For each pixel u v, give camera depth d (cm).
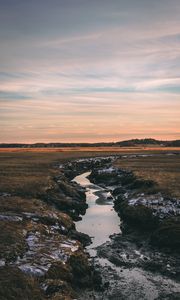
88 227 4066
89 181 8138
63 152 19425
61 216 3944
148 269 2858
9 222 3300
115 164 9869
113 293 2452
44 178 6169
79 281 2538
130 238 3647
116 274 2759
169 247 3272
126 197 5078
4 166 8975
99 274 2744
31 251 2680
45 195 4794
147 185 5484
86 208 5053
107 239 3622
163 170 7562
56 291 2208
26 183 5484
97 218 4478
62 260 2603
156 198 4378
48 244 2888
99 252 3228
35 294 2097
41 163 10300
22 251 2623
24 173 7156
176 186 4991
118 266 2917
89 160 12119
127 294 2441
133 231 3884
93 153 17600
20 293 2066
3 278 2167
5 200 4228
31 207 3950
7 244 2669
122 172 7806
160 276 2734
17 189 4953
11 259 2462
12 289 2075
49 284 2231
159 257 3108
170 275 2745
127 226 4016
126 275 2745
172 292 2478
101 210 4925
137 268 2881
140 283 2609
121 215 4409
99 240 3584
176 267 2884
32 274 2305
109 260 3044
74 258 2709
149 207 4128
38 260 2511
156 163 9912
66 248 2842
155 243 3388
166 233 3381
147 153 16825
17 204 4031
